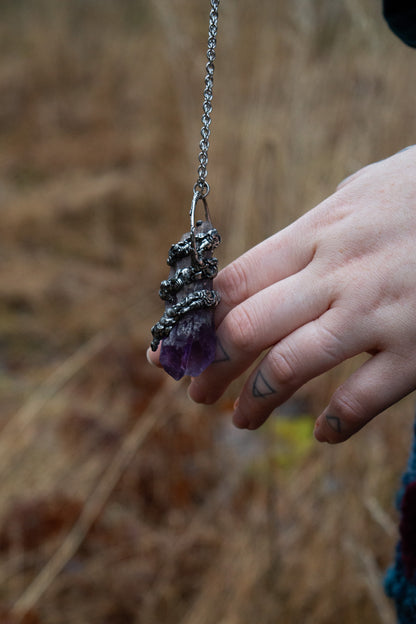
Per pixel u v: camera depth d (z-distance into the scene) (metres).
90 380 2.77
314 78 2.27
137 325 3.18
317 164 2.20
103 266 3.80
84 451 2.37
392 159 0.82
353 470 1.76
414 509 0.93
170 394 2.53
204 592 1.81
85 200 4.36
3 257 3.87
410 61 1.98
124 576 1.95
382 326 0.76
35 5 7.44
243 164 2.54
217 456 2.37
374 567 1.64
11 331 3.27
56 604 1.86
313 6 2.32
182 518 2.14
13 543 2.01
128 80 5.98
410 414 1.91
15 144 5.57
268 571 1.73
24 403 2.68
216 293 0.86
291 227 0.85
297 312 0.80
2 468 2.28
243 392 0.87
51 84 6.46
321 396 2.12
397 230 0.76
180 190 3.49
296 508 1.91
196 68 3.03
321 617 1.65
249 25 2.77
